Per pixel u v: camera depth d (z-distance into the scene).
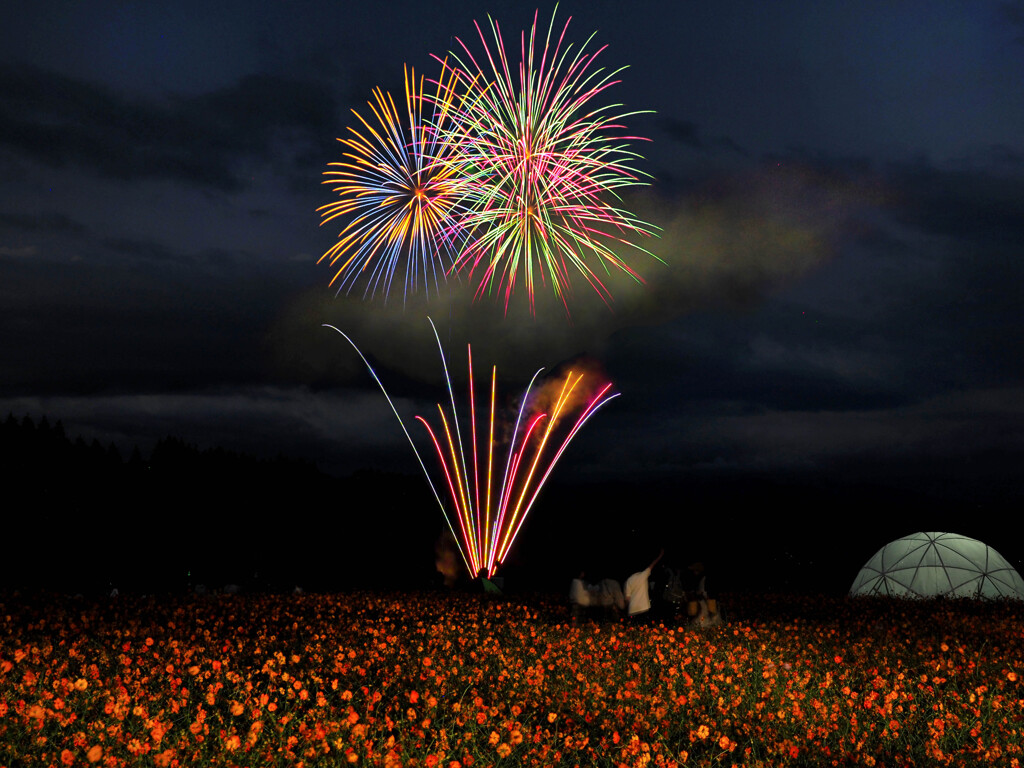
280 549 39.72
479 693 8.93
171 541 41.28
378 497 40.88
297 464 44.16
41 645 10.39
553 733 7.55
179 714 7.38
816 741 7.33
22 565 38.69
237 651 10.81
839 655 11.70
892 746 7.31
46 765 5.78
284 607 16.97
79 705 7.23
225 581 37.06
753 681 9.58
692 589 14.40
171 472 45.84
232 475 45.00
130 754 6.00
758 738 7.48
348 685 9.02
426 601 18.92
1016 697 9.05
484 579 23.25
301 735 6.46
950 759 6.83
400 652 11.16
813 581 29.62
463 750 6.48
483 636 13.17
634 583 14.66
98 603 16.77
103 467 45.62
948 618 17.30
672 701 8.50
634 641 12.12
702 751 7.19
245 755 6.12
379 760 5.98
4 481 41.38
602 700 8.64
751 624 14.91
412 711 6.93
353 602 18.33
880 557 26.72
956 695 8.88
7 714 6.59
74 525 40.75
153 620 13.98
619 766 6.42
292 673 9.62
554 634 12.83
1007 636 14.49
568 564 25.33
